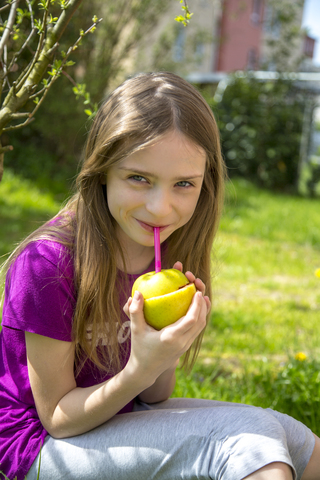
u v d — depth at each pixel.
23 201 6.89
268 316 4.07
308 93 12.93
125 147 1.34
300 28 12.51
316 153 15.02
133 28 8.64
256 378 2.66
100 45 8.35
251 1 19.05
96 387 1.39
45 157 8.59
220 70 18.14
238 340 3.40
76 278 1.46
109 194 1.43
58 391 1.42
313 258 6.45
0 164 1.62
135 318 1.26
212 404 1.67
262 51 20.03
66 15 1.56
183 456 1.30
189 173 1.36
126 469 1.33
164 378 1.67
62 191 7.93
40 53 1.58
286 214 9.09
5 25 1.62
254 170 12.46
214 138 1.50
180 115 1.37
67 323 1.42
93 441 1.38
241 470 1.19
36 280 1.40
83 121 8.10
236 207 8.93
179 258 1.74
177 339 1.25
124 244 1.62
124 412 1.65
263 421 1.30
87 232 1.49
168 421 1.37
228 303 4.41
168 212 1.36
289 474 1.19
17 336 1.46
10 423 1.44
